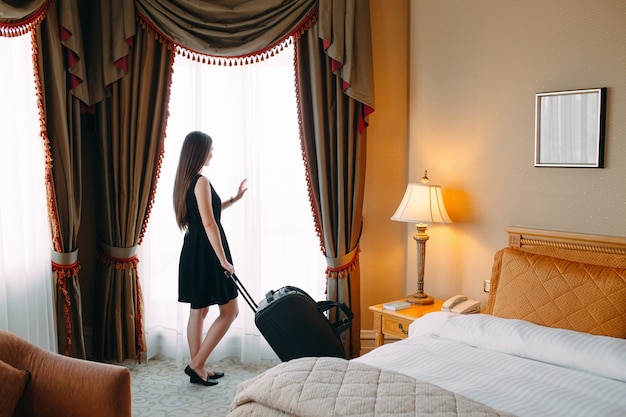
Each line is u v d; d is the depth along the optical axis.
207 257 3.43
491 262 3.42
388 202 4.02
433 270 3.75
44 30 3.29
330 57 3.75
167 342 4.01
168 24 3.66
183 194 3.41
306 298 3.26
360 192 3.90
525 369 2.34
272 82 3.91
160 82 3.74
